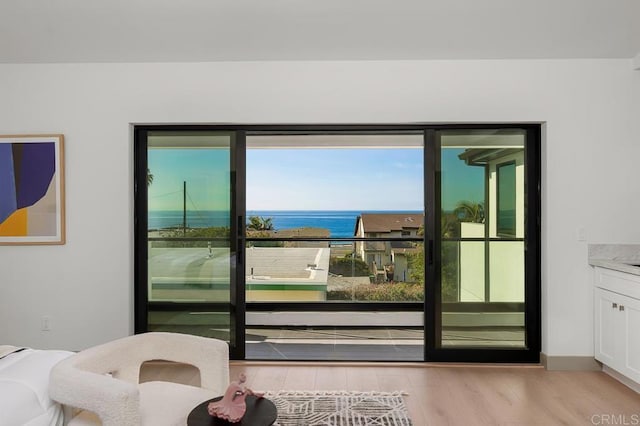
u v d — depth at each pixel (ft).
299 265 19.61
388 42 11.94
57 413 6.72
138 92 12.98
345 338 16.34
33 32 11.56
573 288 12.62
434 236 13.17
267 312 18.69
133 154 13.30
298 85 12.91
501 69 12.75
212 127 13.32
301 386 11.41
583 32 11.46
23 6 10.62
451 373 12.37
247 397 6.68
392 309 19.26
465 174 13.19
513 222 13.19
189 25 11.28
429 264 13.16
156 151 13.42
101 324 12.92
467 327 13.16
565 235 12.64
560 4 10.44
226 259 13.30
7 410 5.83
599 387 11.32
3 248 12.94
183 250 13.38
